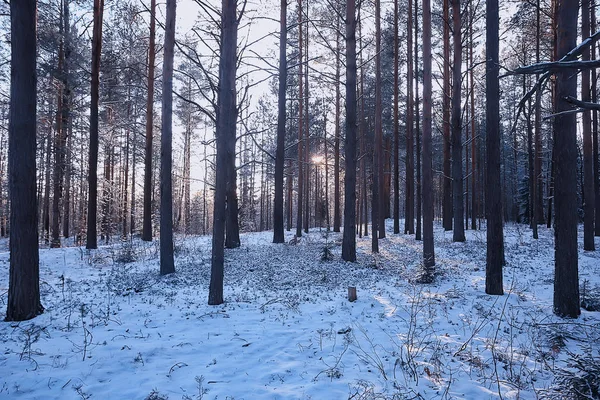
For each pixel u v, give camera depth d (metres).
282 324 7.54
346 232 15.10
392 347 6.29
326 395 4.65
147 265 14.12
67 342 6.36
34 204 7.82
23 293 7.57
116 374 5.23
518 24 19.03
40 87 20.41
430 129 12.26
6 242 31.55
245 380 5.10
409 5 22.22
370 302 9.24
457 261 14.95
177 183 37.66
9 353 5.82
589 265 14.18
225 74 9.10
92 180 16.83
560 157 8.02
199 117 31.31
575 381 4.43
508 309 8.55
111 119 23.08
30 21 7.72
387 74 26.73
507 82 30.45
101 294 9.91
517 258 15.46
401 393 4.65
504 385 4.99
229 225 18.23
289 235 25.12
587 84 16.86
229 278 12.19
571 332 6.85
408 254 16.83
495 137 9.95
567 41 7.49
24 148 7.63
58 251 16.09
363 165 24.55
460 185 19.77
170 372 5.33
